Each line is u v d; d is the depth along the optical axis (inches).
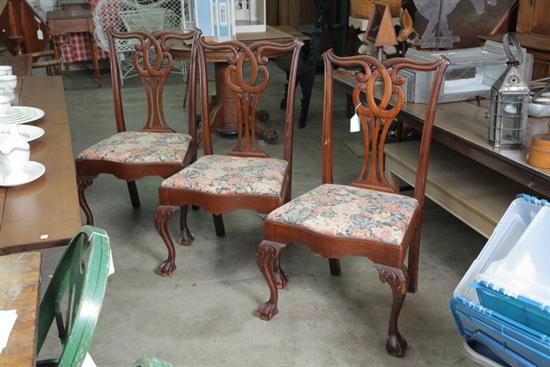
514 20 122.2
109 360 68.9
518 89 66.1
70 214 49.7
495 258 53.9
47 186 55.7
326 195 74.0
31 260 39.3
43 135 71.6
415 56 93.2
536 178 61.4
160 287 84.6
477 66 88.1
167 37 97.6
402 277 64.5
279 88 211.5
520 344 46.2
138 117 178.7
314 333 73.6
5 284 36.4
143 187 123.3
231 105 153.2
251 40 141.7
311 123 169.0
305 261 91.8
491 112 68.7
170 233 102.1
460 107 87.4
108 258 35.2
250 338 72.9
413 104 89.1
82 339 31.8
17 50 183.3
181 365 68.1
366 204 70.7
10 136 57.1
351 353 69.7
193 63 95.9
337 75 109.1
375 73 72.2
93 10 224.7
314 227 66.9
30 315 33.3
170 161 89.5
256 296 82.0
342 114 177.9
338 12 198.8
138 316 77.5
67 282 41.4
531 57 89.4
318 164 135.0
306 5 253.8
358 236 64.8
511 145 68.2
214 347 71.2
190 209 112.1
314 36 176.1
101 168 91.4
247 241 98.8
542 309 43.6
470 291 52.7
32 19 183.3
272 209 77.9
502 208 74.9
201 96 92.2
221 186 78.8
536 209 52.8
